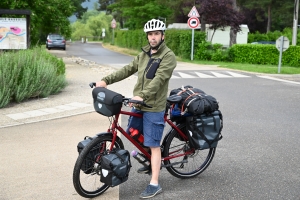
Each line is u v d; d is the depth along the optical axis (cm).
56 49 3831
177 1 3500
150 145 432
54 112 860
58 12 1948
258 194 457
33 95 1008
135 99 405
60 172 513
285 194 458
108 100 404
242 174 521
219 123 477
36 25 1834
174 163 482
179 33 2542
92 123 771
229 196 451
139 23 3575
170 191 463
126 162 422
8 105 927
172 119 486
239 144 655
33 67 1027
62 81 1138
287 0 5634
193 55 2438
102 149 429
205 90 1223
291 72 1784
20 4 1706
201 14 2744
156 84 415
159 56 428
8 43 1443
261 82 1446
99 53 3338
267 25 5888
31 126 745
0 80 930
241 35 4103
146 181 491
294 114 895
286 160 578
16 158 565
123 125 760
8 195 443
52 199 434
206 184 486
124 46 4197
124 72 454
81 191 424
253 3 5703
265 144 657
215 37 3906
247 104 1005
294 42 2517
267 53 2266
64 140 655
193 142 466
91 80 1396
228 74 1692
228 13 2705
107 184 416
